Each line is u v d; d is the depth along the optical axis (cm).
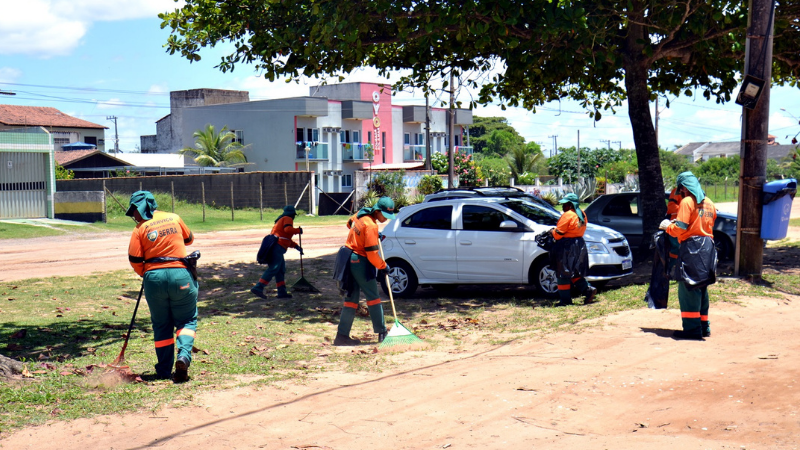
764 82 1010
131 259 620
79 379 609
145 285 616
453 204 1133
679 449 411
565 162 6184
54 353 719
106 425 490
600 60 1139
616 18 1152
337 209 3759
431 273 1120
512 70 1166
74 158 4850
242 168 5184
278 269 1115
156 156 5412
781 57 1321
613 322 800
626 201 1467
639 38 1211
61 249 1980
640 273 1220
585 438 440
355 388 590
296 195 3609
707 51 1305
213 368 666
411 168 5159
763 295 926
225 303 1088
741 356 623
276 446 447
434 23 1087
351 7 1086
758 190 1034
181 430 480
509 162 6056
